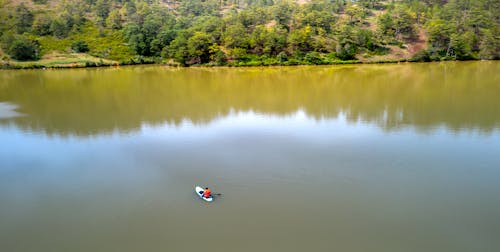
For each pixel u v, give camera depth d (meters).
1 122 44.06
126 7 157.62
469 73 82.06
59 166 30.47
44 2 152.25
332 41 117.69
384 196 24.44
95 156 32.34
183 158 31.20
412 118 42.22
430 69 91.88
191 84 72.75
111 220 22.44
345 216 22.20
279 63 109.44
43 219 22.83
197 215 22.59
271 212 22.70
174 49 115.56
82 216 23.00
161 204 24.02
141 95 60.62
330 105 49.91
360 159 30.23
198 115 45.62
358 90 61.62
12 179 28.38
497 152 31.56
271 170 28.31
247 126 40.16
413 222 21.59
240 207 23.38
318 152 31.88
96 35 134.50
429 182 26.36
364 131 37.53
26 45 113.00
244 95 58.97
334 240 20.02
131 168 29.58
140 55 125.50
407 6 138.12
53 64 110.50
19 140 37.19
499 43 111.50
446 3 145.50
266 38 111.62
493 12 126.75
